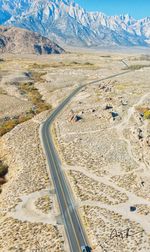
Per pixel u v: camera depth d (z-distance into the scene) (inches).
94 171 3666.3
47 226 2819.9
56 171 3710.6
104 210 2989.7
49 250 2544.3
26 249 2573.8
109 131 4608.8
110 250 2496.3
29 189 3403.1
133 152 4015.8
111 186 3373.5
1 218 2999.5
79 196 3218.5
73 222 2866.6
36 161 3969.0
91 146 4217.5
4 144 4643.2
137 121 4822.8
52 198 3228.3
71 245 2591.0
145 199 3147.1
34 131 4891.7
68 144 4330.7
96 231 2711.6
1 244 2655.0
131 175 3548.2
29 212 3038.9
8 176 3890.3
